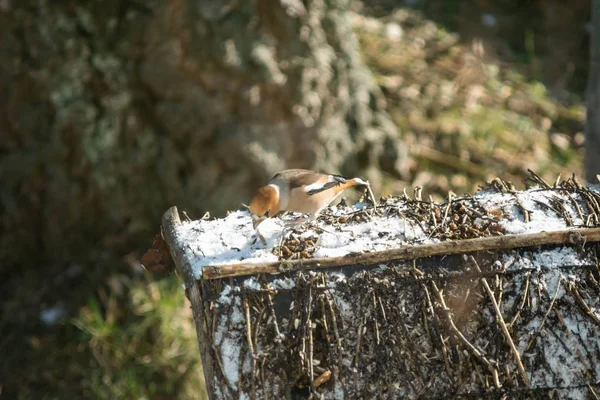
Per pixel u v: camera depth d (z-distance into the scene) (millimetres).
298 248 4805
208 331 4477
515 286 4609
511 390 4562
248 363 4484
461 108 13133
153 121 10719
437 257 4629
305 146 10867
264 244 4875
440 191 11797
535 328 4590
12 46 10273
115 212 10875
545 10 16094
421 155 12266
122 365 9984
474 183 11992
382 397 4543
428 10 15672
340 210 5434
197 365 9992
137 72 10531
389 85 13188
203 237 5000
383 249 4684
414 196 5461
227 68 10250
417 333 4559
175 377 9898
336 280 4555
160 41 10227
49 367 10062
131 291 10539
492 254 4645
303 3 10609
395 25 14852
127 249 11016
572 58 15172
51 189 10797
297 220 5262
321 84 10797
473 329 4602
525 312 4594
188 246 4898
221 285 4512
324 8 10891
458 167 12203
